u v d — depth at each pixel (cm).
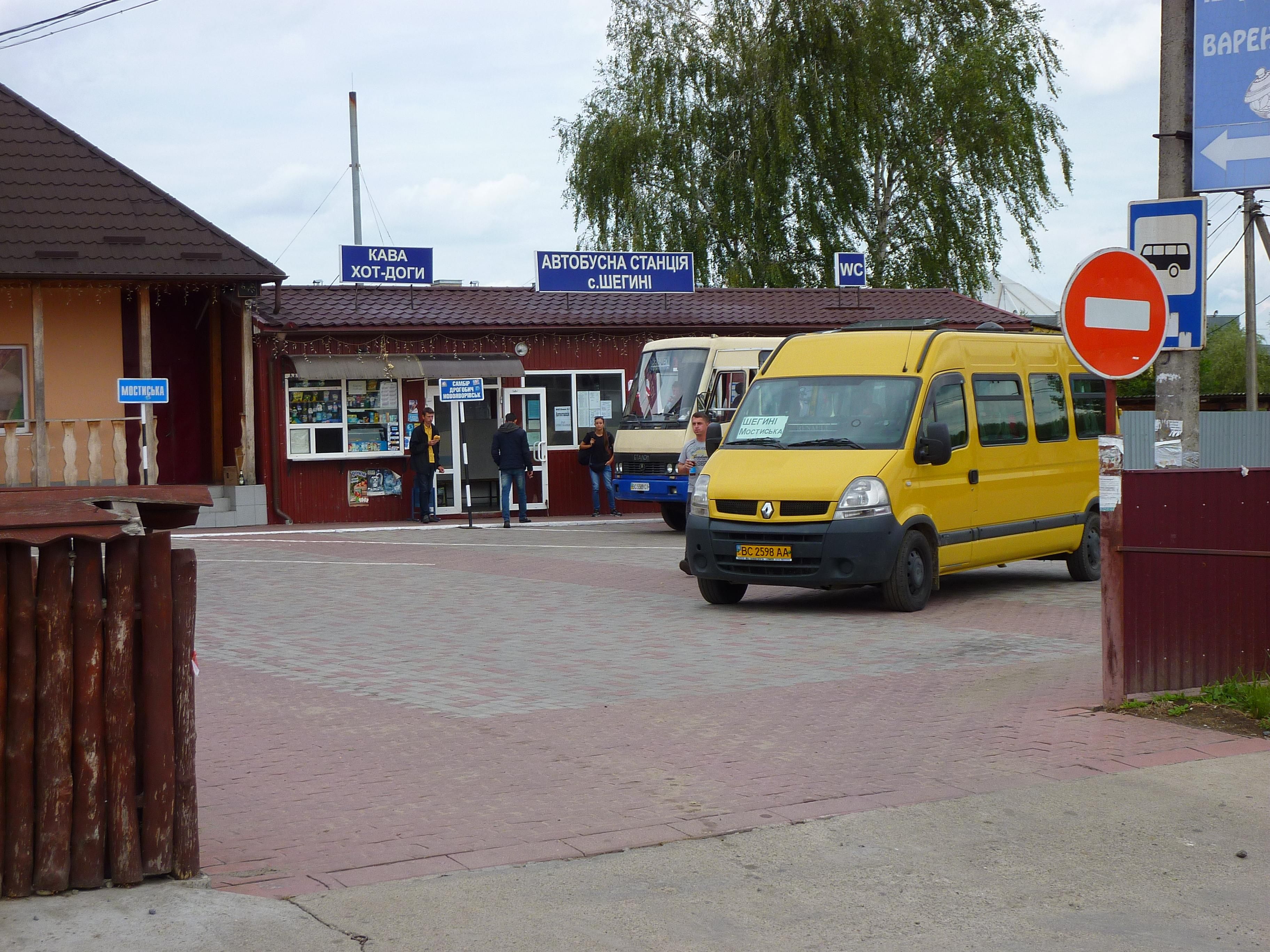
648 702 902
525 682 981
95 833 516
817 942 489
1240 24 941
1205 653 887
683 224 4131
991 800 661
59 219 2283
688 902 525
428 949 475
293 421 2561
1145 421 3150
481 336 2708
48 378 2367
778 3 4009
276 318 2530
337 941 480
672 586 1567
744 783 695
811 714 859
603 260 2889
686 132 4097
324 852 580
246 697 928
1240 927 510
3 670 502
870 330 1481
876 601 1437
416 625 1276
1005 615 1325
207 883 531
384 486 2639
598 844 593
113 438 2339
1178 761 729
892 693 928
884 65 4038
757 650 1120
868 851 587
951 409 1414
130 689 521
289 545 2083
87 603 511
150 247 2309
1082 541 1619
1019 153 4125
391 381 2636
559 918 506
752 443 1405
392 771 722
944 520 1381
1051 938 496
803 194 4128
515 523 2567
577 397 2811
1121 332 844
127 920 491
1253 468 905
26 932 478
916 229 4256
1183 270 936
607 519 2680
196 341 2614
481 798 669
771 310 3072
